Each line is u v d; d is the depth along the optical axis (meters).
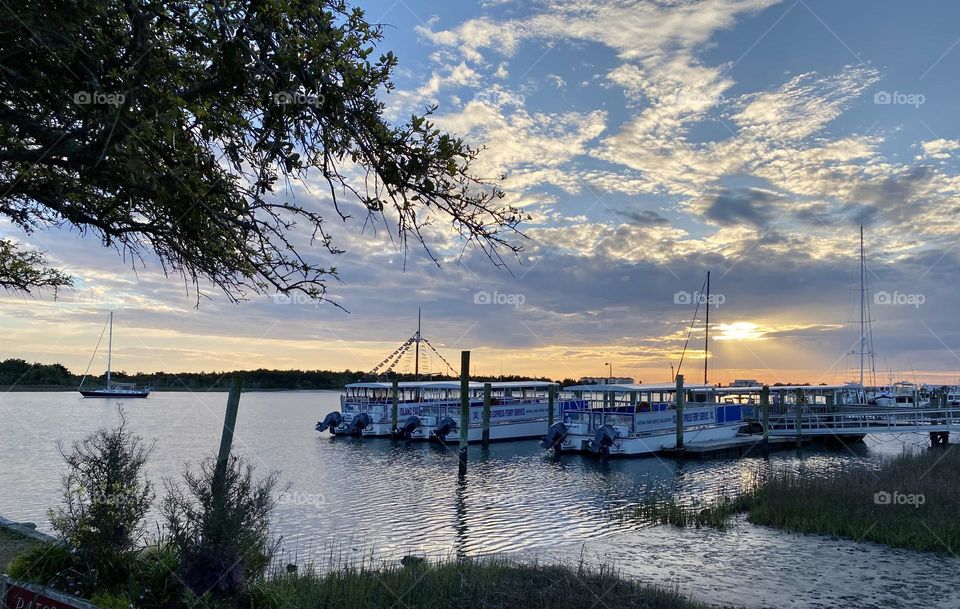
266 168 4.73
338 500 25.52
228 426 8.34
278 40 4.49
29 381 94.50
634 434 38.97
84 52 4.12
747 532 17.48
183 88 4.54
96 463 8.34
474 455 40.97
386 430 51.09
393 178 4.60
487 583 11.22
